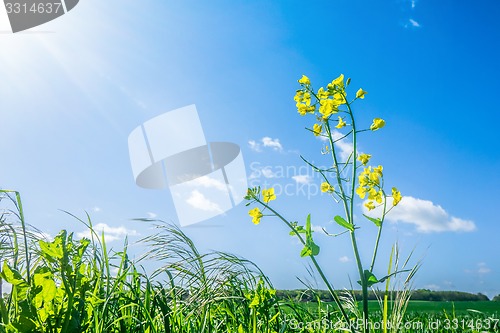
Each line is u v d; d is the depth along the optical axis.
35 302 0.41
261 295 0.55
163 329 0.52
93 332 0.45
